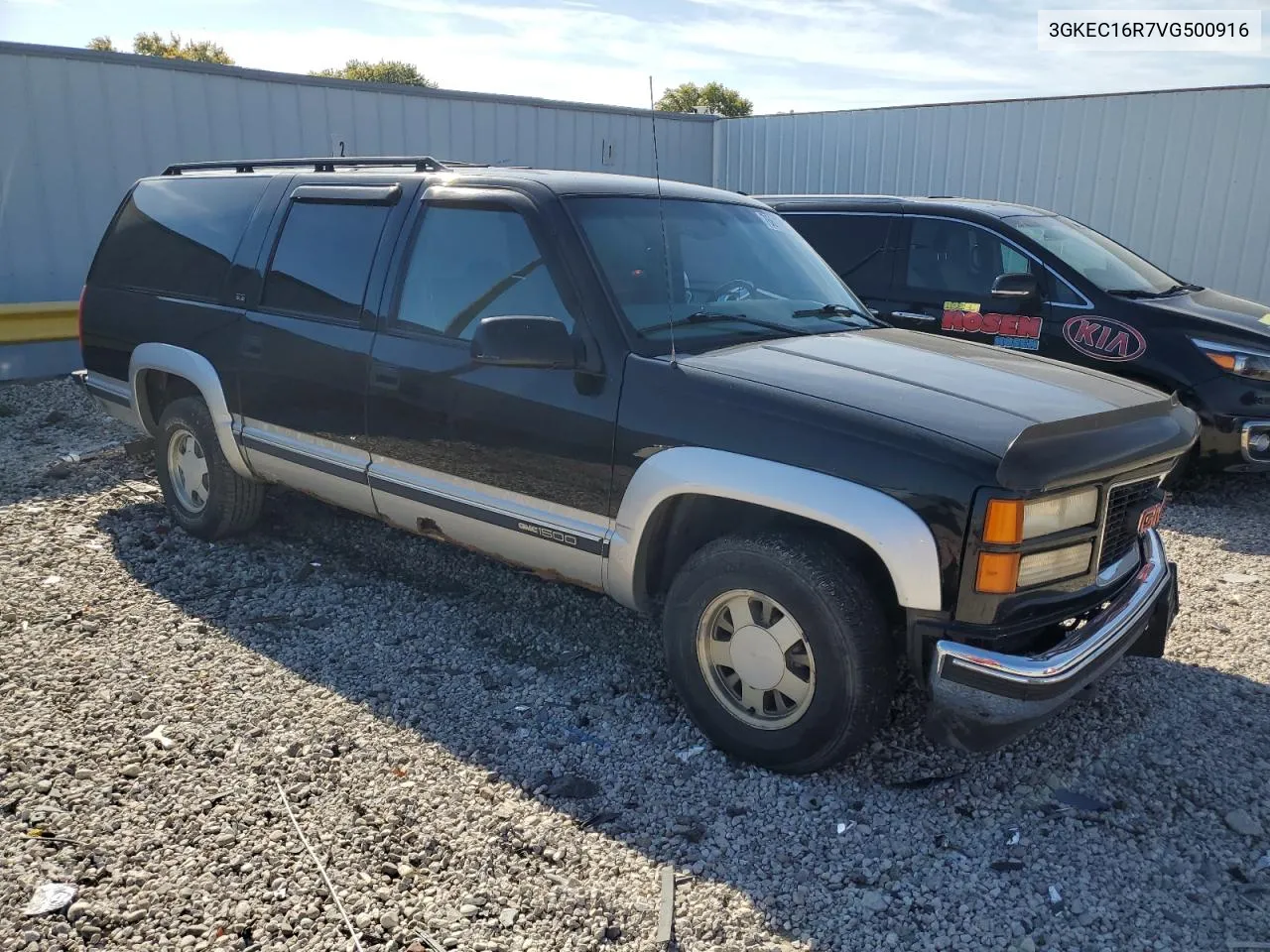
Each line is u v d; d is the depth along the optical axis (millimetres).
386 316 4195
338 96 11133
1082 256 7109
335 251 4488
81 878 2744
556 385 3627
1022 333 6992
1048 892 2799
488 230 3941
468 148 12344
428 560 5191
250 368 4750
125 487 6277
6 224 9320
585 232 3736
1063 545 2996
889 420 3023
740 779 3307
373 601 4684
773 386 3238
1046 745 3545
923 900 2758
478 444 3859
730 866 2883
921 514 2904
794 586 3102
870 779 3324
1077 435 3031
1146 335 6520
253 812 3055
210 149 10344
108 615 4426
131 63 9680
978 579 2867
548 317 3518
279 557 5188
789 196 8344
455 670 4023
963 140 12586
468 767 3338
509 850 2924
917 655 3006
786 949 2570
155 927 2582
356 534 5547
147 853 2855
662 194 4250
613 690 3891
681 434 3303
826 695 3104
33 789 3121
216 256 5031
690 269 3984
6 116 9125
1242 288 10828
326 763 3330
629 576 3498
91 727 3492
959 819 3123
